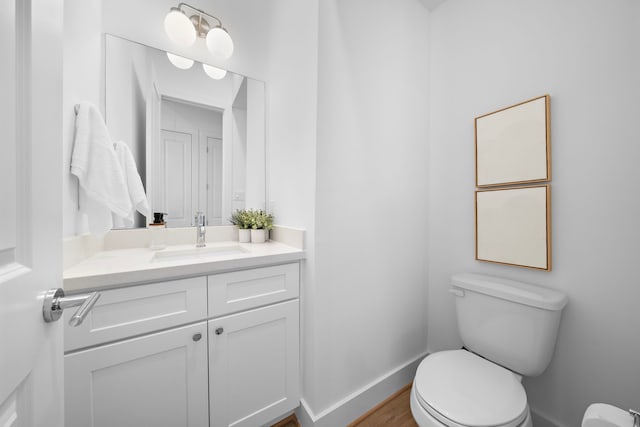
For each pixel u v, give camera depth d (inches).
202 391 35.7
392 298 54.6
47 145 16.6
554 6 42.6
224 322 37.5
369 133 49.7
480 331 45.3
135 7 49.4
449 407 31.8
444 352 44.8
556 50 42.4
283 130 55.2
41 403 16.1
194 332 35.0
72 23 35.9
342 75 45.3
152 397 32.3
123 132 48.0
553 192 42.5
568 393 41.1
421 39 59.8
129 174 46.3
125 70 48.2
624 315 36.2
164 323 32.8
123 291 30.2
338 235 45.6
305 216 45.4
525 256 45.0
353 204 47.7
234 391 38.6
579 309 39.9
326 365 44.3
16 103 13.8
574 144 40.4
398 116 54.9
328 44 43.1
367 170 49.6
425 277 61.9
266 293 41.6
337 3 44.3
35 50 15.2
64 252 31.2
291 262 44.3
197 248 49.8
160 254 45.3
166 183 53.6
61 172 18.4
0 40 12.1
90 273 28.9
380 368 52.7
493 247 49.6
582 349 39.8
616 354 36.8
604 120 37.7
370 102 49.8
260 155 63.9
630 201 35.7
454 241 57.5
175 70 54.1
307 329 44.7
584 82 39.5
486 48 51.5
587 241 39.3
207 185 58.2
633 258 35.5
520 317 40.3
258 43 63.4
